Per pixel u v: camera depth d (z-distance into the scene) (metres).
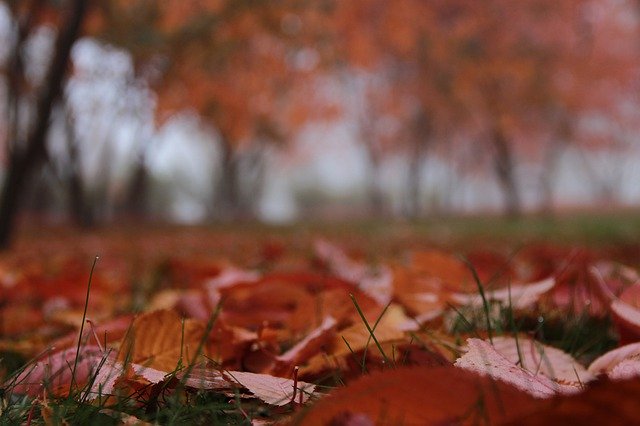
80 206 19.33
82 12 7.72
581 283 1.94
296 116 30.64
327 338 1.34
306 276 2.03
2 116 21.64
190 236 12.99
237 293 1.99
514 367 1.00
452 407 0.70
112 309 2.47
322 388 1.16
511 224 16.23
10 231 7.74
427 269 2.14
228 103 22.98
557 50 27.23
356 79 32.12
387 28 24.16
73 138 19.12
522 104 28.19
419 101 30.81
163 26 15.23
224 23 15.83
